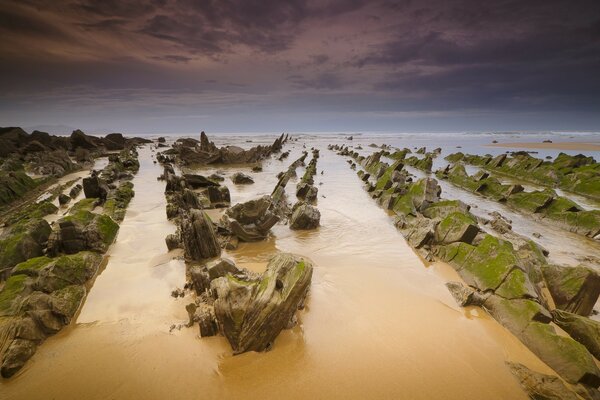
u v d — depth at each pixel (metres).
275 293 9.98
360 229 21.36
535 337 10.13
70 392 8.48
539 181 39.75
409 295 13.12
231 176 42.62
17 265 13.39
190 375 8.93
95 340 10.25
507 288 12.03
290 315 10.38
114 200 25.44
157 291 13.17
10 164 39.31
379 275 14.78
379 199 28.70
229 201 27.91
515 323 10.94
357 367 9.31
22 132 73.50
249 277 12.23
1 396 8.40
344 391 8.56
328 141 135.12
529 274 12.96
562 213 23.28
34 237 16.27
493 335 10.83
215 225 19.86
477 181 34.81
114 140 83.31
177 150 68.25
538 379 8.76
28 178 31.69
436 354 9.90
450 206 22.36
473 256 14.73
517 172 44.47
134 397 8.34
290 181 38.84
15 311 10.71
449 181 40.31
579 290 11.72
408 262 16.30
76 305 11.97
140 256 16.58
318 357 9.62
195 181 34.56
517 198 28.12
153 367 9.19
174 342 10.09
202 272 12.89
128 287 13.48
